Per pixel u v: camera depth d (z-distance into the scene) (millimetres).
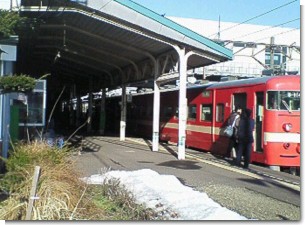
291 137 14875
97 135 31641
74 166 8172
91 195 8078
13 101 14438
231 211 7664
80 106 43688
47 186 6594
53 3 13953
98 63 26828
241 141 14984
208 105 19688
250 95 16125
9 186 7184
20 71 29875
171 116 24297
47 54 25859
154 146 19953
